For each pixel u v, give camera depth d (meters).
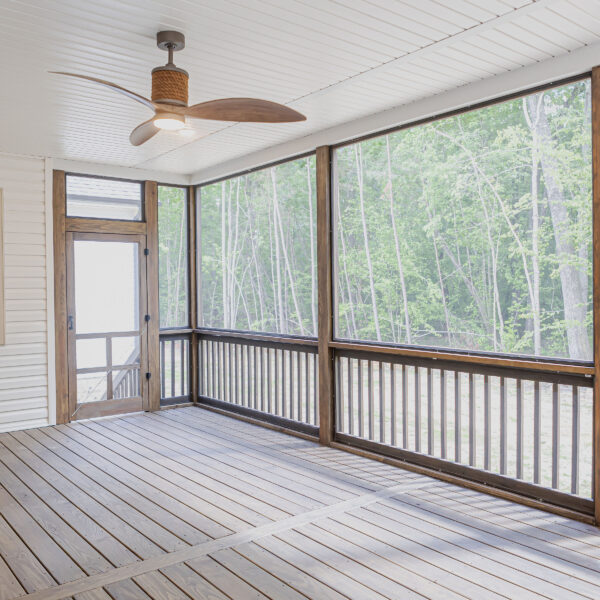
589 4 2.80
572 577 2.75
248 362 6.36
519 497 3.75
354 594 2.61
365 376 7.12
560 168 4.73
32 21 2.91
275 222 8.04
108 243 6.52
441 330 5.76
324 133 5.11
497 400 5.70
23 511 3.67
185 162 6.41
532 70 3.60
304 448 5.15
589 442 4.82
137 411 6.72
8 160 5.82
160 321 7.08
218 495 3.94
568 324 4.54
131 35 3.10
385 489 4.04
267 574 2.81
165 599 2.58
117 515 3.59
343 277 6.68
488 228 5.43
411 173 6.14
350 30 3.09
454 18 2.96
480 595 2.59
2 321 5.76
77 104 4.25
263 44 3.26
